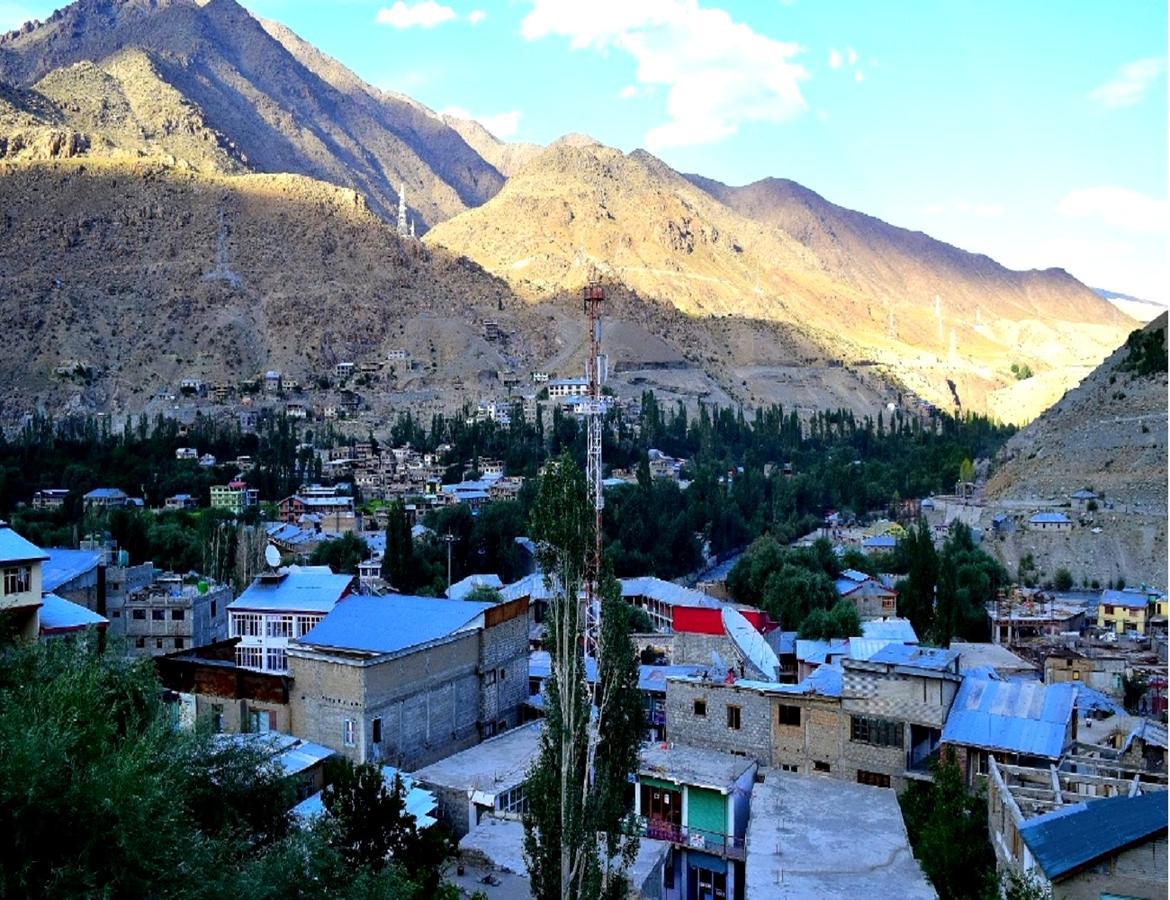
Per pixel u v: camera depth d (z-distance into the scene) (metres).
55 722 23.97
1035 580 148.75
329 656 53.16
